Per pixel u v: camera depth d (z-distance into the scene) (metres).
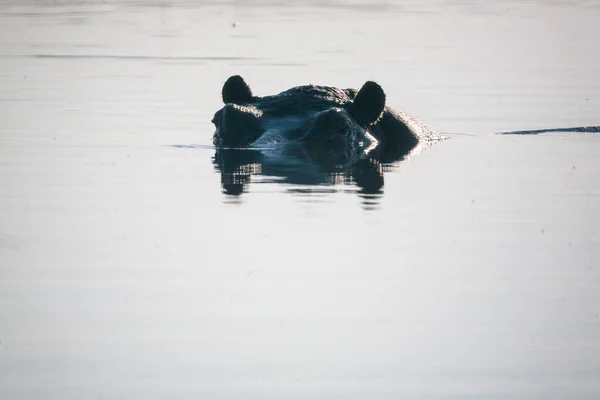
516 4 127.56
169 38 95.50
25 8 120.94
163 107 61.59
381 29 103.12
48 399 23.19
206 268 31.08
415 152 49.50
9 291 29.22
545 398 23.48
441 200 39.22
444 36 98.25
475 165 46.06
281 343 26.02
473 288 29.62
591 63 81.81
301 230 34.88
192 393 23.53
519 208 38.12
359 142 49.75
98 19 111.12
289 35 97.69
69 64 80.00
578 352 25.70
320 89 53.28
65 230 34.94
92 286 29.55
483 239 34.19
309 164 45.66
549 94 67.44
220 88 68.38
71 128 54.41
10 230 34.94
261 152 47.94
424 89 69.12
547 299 28.84
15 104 62.09
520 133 54.72
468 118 59.22
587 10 120.44
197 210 37.34
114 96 65.31
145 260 31.83
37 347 25.70
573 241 34.09
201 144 50.25
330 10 120.50
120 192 40.06
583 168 45.09
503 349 25.80
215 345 25.86
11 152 48.09
